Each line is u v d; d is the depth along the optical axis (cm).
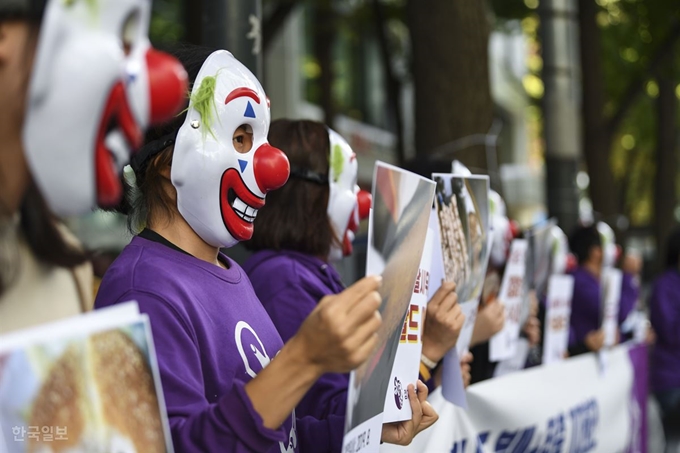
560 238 510
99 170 136
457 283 292
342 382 267
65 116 130
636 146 2434
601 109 1102
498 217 429
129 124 136
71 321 145
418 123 637
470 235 305
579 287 624
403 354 242
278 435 176
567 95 800
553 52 796
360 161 2025
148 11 139
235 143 218
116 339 151
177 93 141
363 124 2138
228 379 208
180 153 209
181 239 217
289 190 288
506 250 434
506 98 3059
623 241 1101
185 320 200
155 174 215
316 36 1258
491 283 415
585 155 1118
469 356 317
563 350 500
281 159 217
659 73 1380
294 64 1714
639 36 1359
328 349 172
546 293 517
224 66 215
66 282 161
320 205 290
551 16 797
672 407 671
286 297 275
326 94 1253
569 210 800
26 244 151
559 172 800
